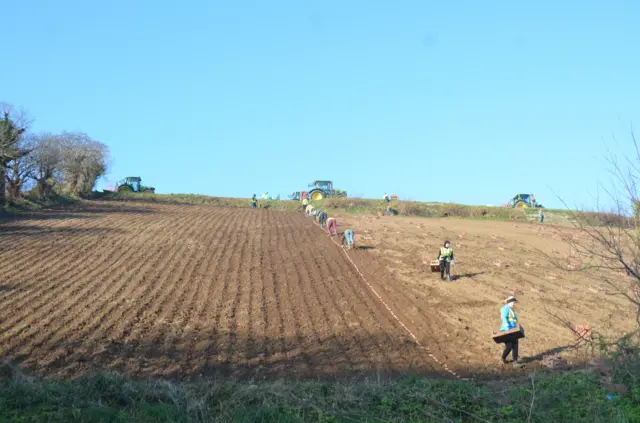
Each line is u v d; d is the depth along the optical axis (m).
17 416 9.02
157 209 49.59
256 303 20.70
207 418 9.68
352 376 13.68
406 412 10.16
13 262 25.36
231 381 11.89
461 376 14.00
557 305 20.92
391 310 20.42
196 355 15.15
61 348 15.29
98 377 10.89
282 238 35.31
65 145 54.91
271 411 9.78
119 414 9.41
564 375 11.83
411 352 15.99
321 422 9.49
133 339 16.30
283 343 16.41
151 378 13.38
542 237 36.78
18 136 44.09
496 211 52.03
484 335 17.81
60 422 8.91
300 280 24.50
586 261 27.77
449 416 9.95
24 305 19.30
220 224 41.22
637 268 10.55
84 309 19.17
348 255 30.03
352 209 54.19
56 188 55.72
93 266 25.61
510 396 10.96
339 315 19.47
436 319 19.48
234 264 27.33
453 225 43.03
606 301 21.41
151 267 25.98
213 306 20.14
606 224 10.84
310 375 13.77
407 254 30.53
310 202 59.69
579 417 9.60
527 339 17.25
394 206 53.44
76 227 35.38
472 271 26.69
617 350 11.27
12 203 42.19
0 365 13.62
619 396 10.10
